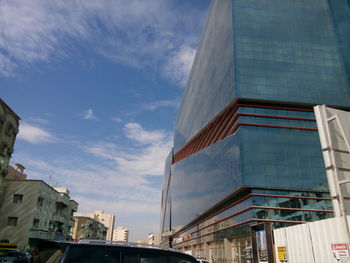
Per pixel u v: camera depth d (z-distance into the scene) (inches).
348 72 1840.6
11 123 1877.5
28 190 2036.2
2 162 1787.6
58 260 196.7
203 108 2448.3
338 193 395.5
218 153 1883.6
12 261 802.8
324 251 426.6
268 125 1642.5
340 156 416.2
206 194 2097.7
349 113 453.7
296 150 1585.9
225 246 1653.5
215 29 2299.5
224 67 1942.7
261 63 1792.6
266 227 575.8
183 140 3447.3
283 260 523.8
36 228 2038.6
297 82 1768.0
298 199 1455.5
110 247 214.7
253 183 1466.5
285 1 2033.7
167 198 4530.0
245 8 1962.4
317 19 2001.7
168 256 227.1
